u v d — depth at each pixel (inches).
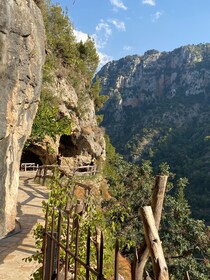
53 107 999.6
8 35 280.8
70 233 238.8
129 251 604.4
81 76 1497.3
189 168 4350.4
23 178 838.5
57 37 1338.6
